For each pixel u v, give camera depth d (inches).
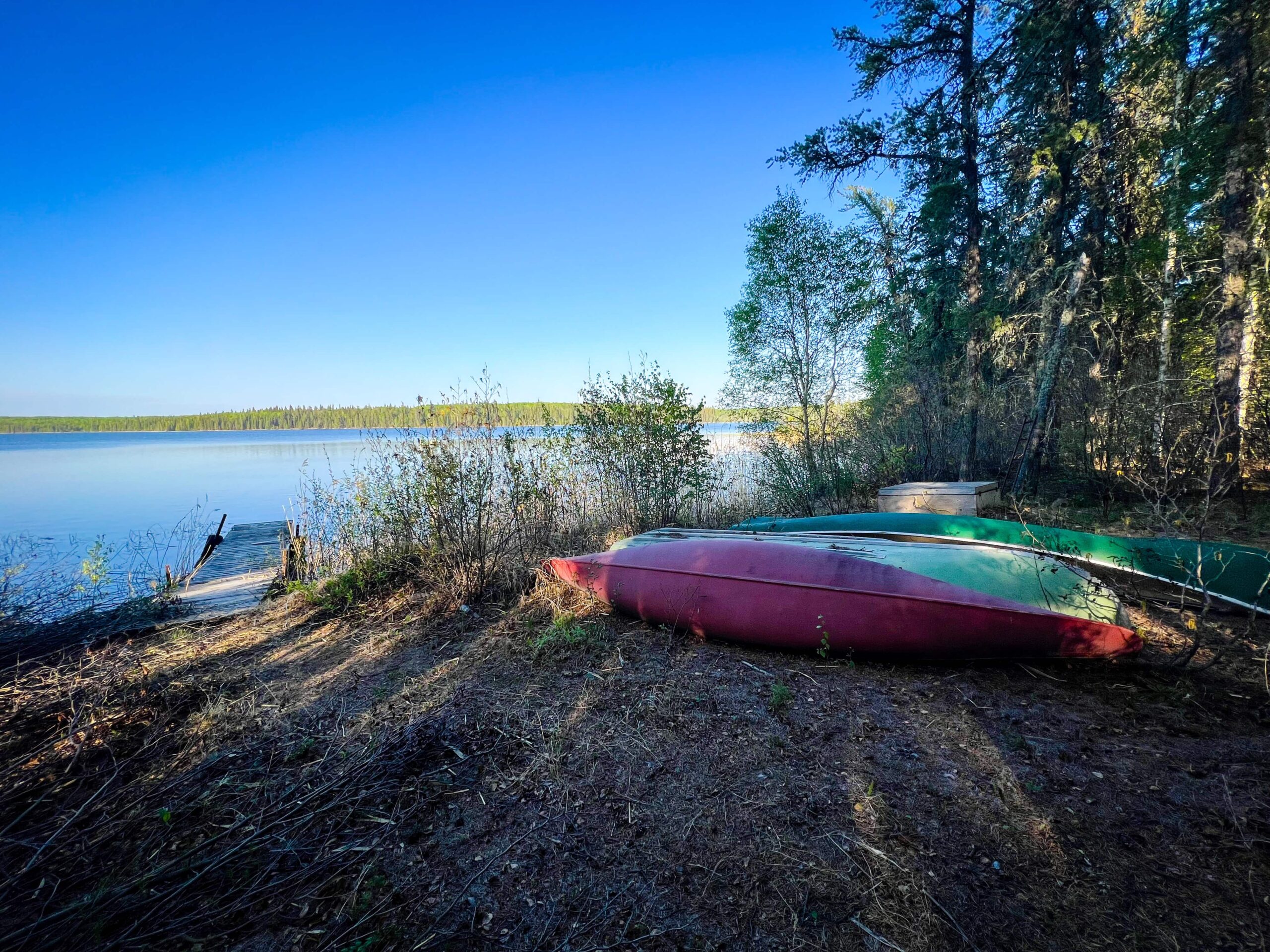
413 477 225.8
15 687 139.4
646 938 66.9
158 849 83.6
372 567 221.9
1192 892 69.4
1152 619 152.2
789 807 87.8
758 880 74.3
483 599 197.6
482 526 210.5
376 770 99.9
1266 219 286.4
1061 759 96.0
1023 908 68.4
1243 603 148.2
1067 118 339.6
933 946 63.9
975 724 108.4
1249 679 118.0
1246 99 275.7
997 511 284.0
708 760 101.2
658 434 272.2
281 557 273.7
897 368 433.7
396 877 77.4
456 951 65.9
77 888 76.9
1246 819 80.1
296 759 106.7
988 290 416.2
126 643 176.7
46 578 267.9
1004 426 394.9
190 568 302.7
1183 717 106.2
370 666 150.6
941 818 84.0
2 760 108.7
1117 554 175.6
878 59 411.8
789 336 368.2
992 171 408.5
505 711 120.6
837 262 353.1
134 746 114.2
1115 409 301.0
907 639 132.6
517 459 226.1
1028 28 332.8
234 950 67.0
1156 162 363.6
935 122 414.3
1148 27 335.9
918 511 277.6
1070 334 348.2
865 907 69.4
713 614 154.5
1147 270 386.6
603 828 85.5
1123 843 77.4
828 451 373.1
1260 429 299.4
